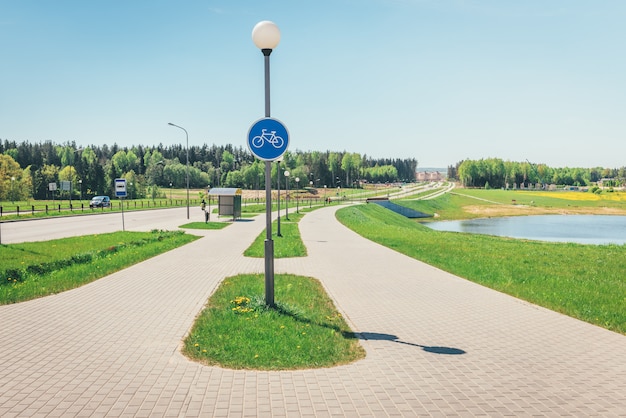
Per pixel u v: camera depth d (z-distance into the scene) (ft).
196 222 109.50
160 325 23.77
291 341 20.83
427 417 14.12
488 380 17.11
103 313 26.13
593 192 450.30
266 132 26.17
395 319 25.72
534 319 25.99
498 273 40.78
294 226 99.09
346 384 16.58
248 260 47.75
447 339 22.13
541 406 14.94
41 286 32.58
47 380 16.71
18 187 280.10
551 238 154.61
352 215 145.48
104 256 47.93
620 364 18.94
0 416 13.87
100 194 365.40
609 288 34.99
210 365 18.22
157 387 16.17
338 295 31.94
